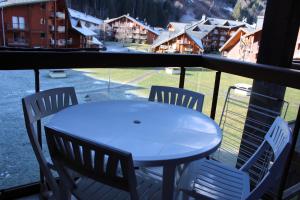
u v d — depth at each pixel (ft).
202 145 4.19
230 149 7.79
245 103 7.54
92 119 4.96
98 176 3.50
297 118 5.60
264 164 5.46
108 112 5.37
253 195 4.11
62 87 5.90
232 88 7.47
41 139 4.96
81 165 3.59
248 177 5.37
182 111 5.72
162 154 3.83
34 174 6.45
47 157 4.69
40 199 6.26
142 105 5.95
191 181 5.07
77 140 3.38
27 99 5.05
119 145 4.01
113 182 3.41
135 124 4.84
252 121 7.63
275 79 5.96
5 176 6.27
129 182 3.23
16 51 5.48
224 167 5.70
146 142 4.16
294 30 7.02
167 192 4.10
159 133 4.52
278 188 6.16
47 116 5.53
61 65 6.06
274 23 7.11
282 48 7.02
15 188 6.31
